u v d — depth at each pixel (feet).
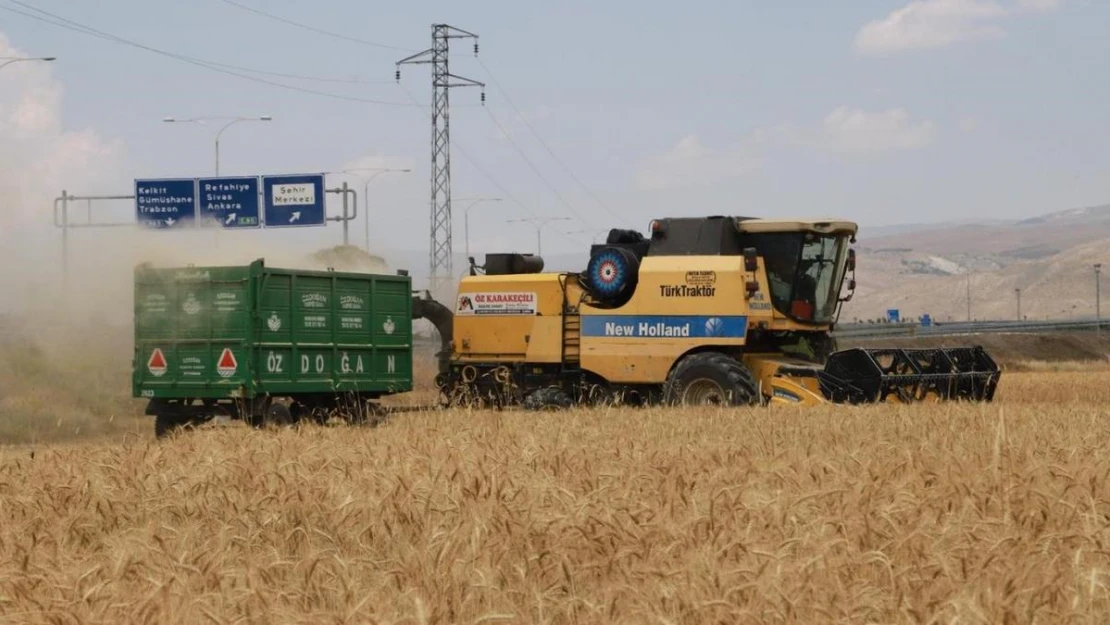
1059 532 23.03
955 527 23.49
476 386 93.30
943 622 18.20
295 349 76.23
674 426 53.83
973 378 76.28
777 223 84.48
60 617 19.74
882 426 50.49
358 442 45.21
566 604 19.88
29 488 34.91
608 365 86.69
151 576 22.33
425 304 96.43
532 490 29.45
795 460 36.83
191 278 74.18
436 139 219.61
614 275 86.53
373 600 20.07
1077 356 321.93
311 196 191.11
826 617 18.89
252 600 20.65
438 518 27.14
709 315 83.05
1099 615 18.67
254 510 29.50
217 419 74.64
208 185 191.62
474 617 19.66
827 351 89.35
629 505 27.25
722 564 21.65
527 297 91.50
